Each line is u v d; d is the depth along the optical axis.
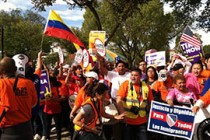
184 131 6.61
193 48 9.86
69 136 9.62
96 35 8.28
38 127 9.06
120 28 40.25
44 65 8.26
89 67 8.60
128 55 44.44
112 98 7.25
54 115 8.43
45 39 57.06
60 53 9.26
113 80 7.54
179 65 8.41
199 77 7.60
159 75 7.71
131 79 6.35
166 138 7.51
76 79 8.44
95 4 20.08
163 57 10.14
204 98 6.38
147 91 6.39
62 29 8.21
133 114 6.25
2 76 4.73
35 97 4.95
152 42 42.62
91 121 5.23
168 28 41.69
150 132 7.30
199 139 6.97
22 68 5.50
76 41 8.40
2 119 4.55
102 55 8.07
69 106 8.70
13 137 4.61
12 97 4.54
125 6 19.23
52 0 18.86
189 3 29.67
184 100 6.86
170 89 7.27
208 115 6.91
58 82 8.52
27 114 4.76
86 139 5.18
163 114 6.62
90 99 5.32
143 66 9.05
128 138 6.30
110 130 6.99
